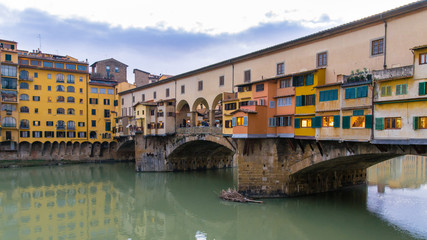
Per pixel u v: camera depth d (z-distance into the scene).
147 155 53.53
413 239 21.64
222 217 28.09
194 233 25.20
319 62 27.31
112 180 47.12
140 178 47.91
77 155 67.06
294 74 27.33
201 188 40.22
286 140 29.61
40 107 62.56
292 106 27.81
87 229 25.95
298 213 27.30
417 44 20.89
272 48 31.36
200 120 54.16
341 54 25.59
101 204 33.81
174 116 49.38
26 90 61.09
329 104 24.39
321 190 33.25
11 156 60.12
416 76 19.27
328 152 26.11
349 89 22.97
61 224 27.09
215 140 38.94
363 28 24.16
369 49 23.69
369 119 21.62
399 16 21.91
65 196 37.28
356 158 26.50
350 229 23.77
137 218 29.20
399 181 42.34
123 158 71.50
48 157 63.81
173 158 52.53
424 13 20.61
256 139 30.47
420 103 19.12
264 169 30.20
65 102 65.50
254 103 30.38
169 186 42.00
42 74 63.09
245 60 35.19
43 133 62.69
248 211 27.91
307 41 28.25
